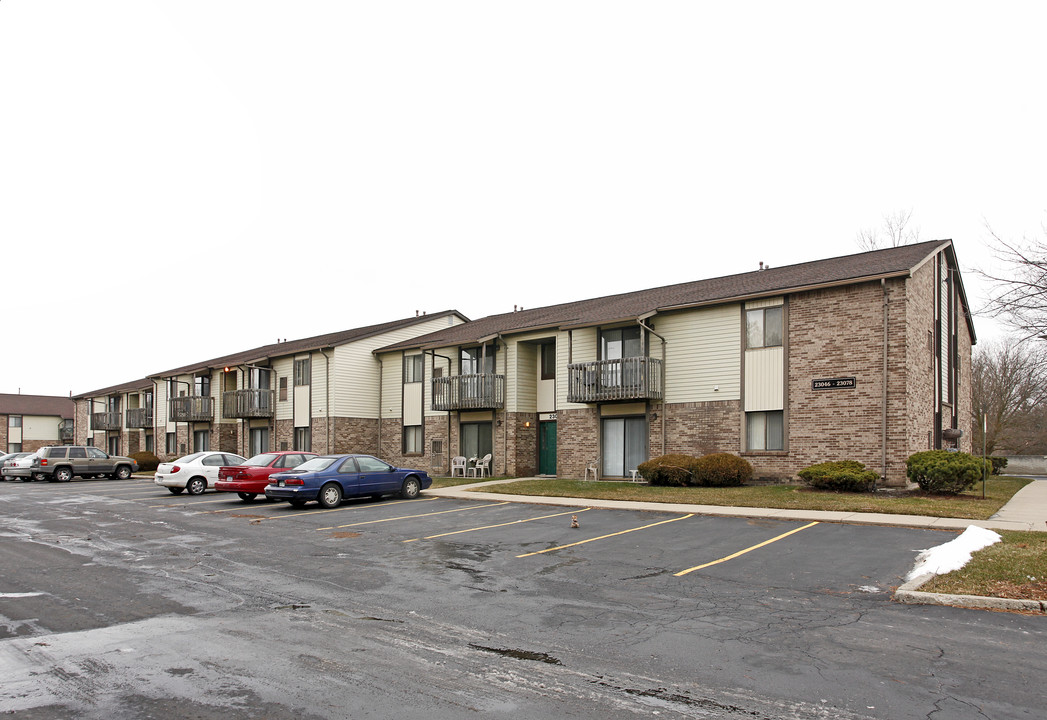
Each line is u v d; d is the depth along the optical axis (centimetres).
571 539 1305
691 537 1298
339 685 564
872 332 1883
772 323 2081
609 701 530
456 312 3797
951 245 2348
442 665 612
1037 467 4191
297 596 875
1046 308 1432
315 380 3359
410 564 1084
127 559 1140
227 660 625
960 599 806
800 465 1991
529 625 740
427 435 3114
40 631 720
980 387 4266
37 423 6681
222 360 4275
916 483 1862
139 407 5150
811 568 1018
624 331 2416
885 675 584
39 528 1537
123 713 508
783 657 632
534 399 2805
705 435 2194
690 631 716
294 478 1841
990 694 541
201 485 2417
